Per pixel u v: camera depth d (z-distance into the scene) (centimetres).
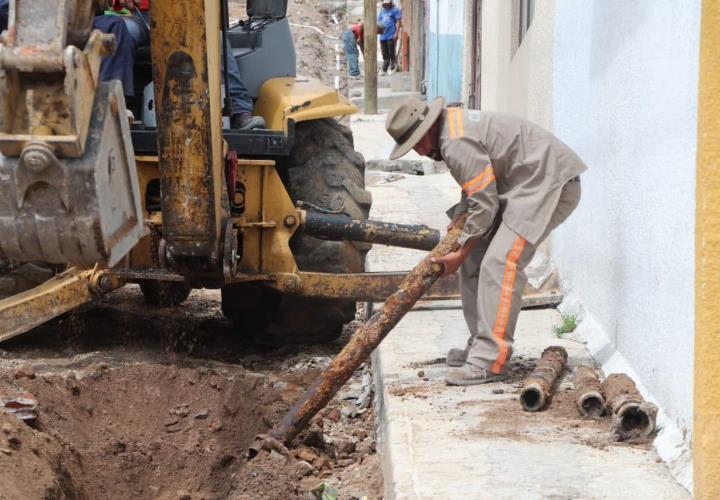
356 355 475
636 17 495
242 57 696
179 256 542
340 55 2555
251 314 679
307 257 645
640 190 486
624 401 438
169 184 521
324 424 553
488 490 386
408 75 2380
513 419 466
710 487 356
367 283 622
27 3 298
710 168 348
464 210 516
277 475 443
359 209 655
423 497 380
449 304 694
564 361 531
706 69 347
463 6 1580
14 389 514
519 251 506
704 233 352
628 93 513
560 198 516
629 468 404
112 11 632
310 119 650
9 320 591
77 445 499
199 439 525
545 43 768
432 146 511
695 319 365
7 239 303
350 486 454
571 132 671
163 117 509
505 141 501
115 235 318
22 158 289
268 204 612
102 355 626
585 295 628
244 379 579
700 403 359
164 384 571
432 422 462
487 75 1256
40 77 296
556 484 389
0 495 391
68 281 597
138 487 483
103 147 304
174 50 496
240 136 605
